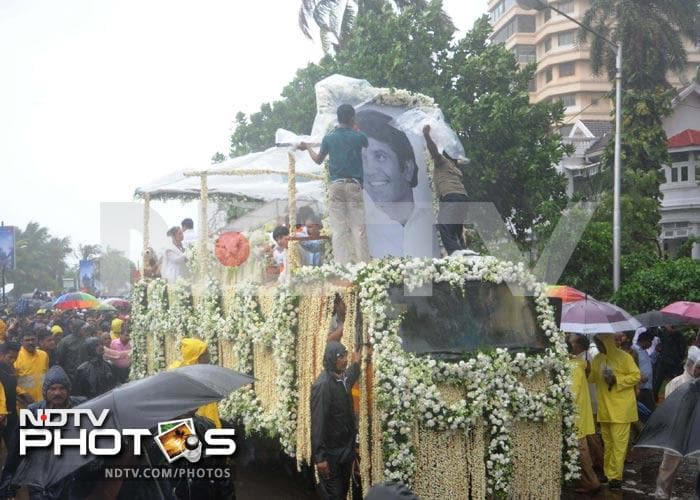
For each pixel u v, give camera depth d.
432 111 10.26
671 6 29.69
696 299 17.84
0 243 35.47
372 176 9.64
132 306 13.16
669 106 27.38
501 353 7.03
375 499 3.01
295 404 7.99
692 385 6.34
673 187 34.53
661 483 7.55
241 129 24.73
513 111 19.16
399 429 6.55
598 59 29.42
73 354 12.40
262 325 8.66
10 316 21.77
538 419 7.21
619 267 19.72
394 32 20.09
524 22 61.47
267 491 8.84
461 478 6.77
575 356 8.98
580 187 30.62
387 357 6.68
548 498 7.27
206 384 5.29
